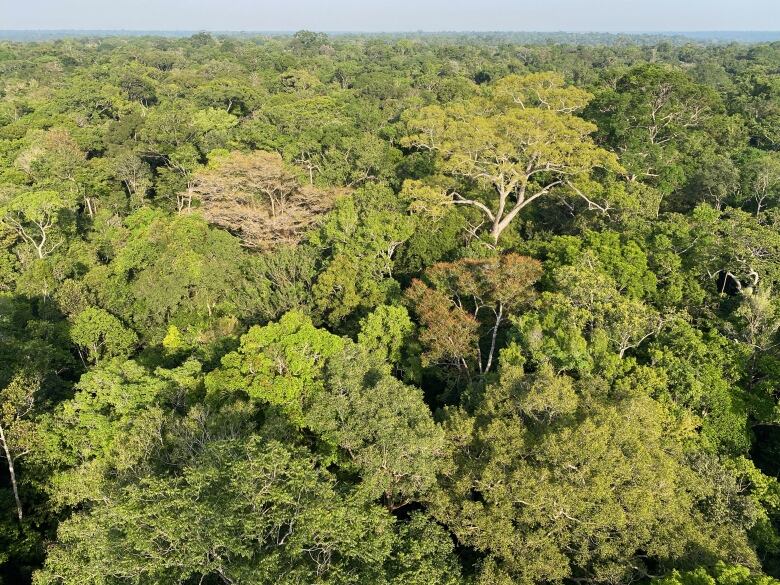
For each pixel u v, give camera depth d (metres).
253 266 37.19
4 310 34.50
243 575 14.73
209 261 37.84
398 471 19.89
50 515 23.84
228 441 18.34
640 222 36.44
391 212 37.47
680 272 31.88
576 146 39.19
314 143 54.78
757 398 25.28
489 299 29.94
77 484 21.72
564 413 21.09
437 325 27.19
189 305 36.19
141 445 20.89
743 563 17.89
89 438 24.14
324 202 43.50
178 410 25.02
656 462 19.19
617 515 17.56
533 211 46.47
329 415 21.31
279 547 16.19
